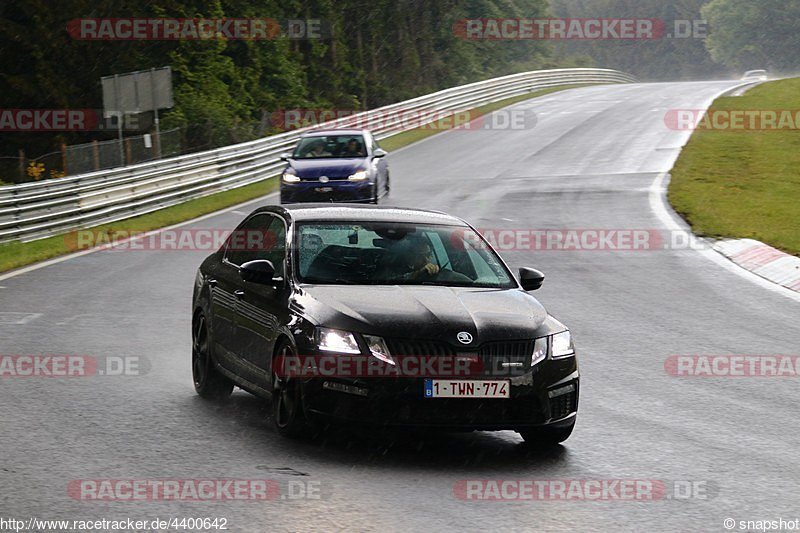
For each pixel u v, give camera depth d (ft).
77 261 162.40
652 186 246.47
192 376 85.71
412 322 62.95
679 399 78.79
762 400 78.64
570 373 65.05
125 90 273.33
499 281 72.23
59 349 95.76
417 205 223.30
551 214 206.49
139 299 125.80
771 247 156.87
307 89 570.87
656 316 114.52
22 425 68.39
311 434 64.28
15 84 367.25
